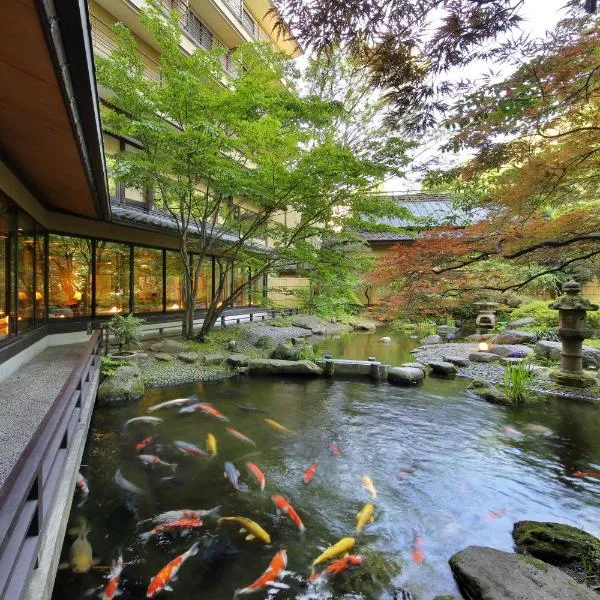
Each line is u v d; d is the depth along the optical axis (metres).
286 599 2.41
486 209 4.28
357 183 7.75
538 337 10.62
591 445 4.90
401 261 4.30
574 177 3.44
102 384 6.12
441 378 8.30
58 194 6.16
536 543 2.87
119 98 7.46
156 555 2.78
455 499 3.66
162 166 8.32
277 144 7.34
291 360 8.84
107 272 8.95
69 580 2.52
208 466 4.17
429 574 2.65
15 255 5.27
